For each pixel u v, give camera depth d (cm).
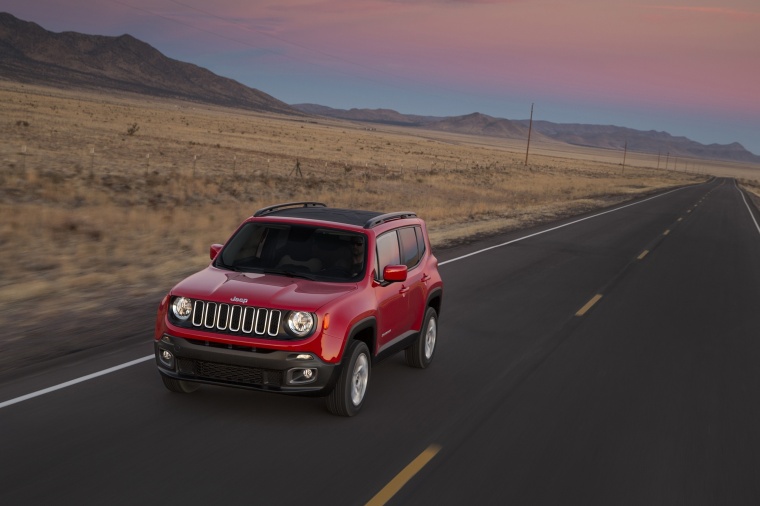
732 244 2655
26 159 3391
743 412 760
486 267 1706
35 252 1538
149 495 469
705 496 538
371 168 6456
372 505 479
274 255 716
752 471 595
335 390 642
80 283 1233
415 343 830
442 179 5750
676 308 1353
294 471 525
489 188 5544
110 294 1177
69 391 678
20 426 581
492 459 581
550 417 700
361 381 675
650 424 700
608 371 890
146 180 3103
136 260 1521
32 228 1806
